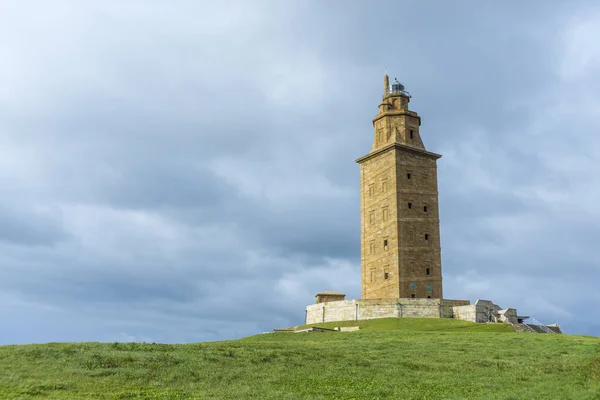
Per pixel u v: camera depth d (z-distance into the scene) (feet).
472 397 106.11
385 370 130.52
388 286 302.25
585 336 194.39
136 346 146.51
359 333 213.25
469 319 270.67
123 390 106.01
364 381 119.85
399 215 305.53
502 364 137.69
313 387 113.80
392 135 321.93
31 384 105.60
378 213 316.60
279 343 173.78
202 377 118.73
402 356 148.25
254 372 124.88
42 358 125.08
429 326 250.57
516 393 108.58
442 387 115.14
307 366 132.57
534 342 173.17
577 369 127.13
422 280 301.63
